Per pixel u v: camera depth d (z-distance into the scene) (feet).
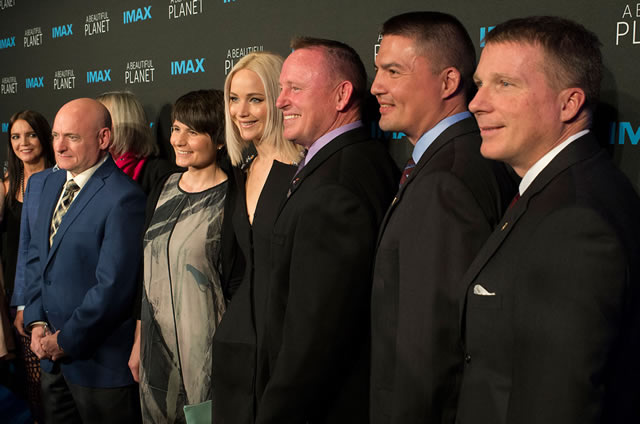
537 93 2.80
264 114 4.86
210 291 5.26
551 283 2.41
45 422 6.75
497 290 2.73
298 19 6.41
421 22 3.64
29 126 8.27
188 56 7.86
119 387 6.13
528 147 2.87
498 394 2.71
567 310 2.34
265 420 3.84
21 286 7.30
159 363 5.43
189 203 5.44
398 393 3.24
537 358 2.43
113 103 7.49
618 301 2.30
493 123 2.91
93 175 6.16
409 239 3.25
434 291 3.12
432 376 3.14
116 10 8.97
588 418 2.29
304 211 3.75
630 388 2.57
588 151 2.76
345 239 3.66
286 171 4.62
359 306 3.76
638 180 4.01
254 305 4.59
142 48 8.57
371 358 3.68
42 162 8.48
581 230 2.37
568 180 2.63
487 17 4.79
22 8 11.03
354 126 4.21
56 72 10.33
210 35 7.52
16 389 10.29
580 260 2.33
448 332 3.13
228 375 4.65
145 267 5.53
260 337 4.47
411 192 3.37
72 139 6.08
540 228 2.53
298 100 4.16
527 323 2.49
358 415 3.97
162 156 8.40
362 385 3.98
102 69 9.34
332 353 3.72
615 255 2.30
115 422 6.15
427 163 3.47
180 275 5.25
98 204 6.02
